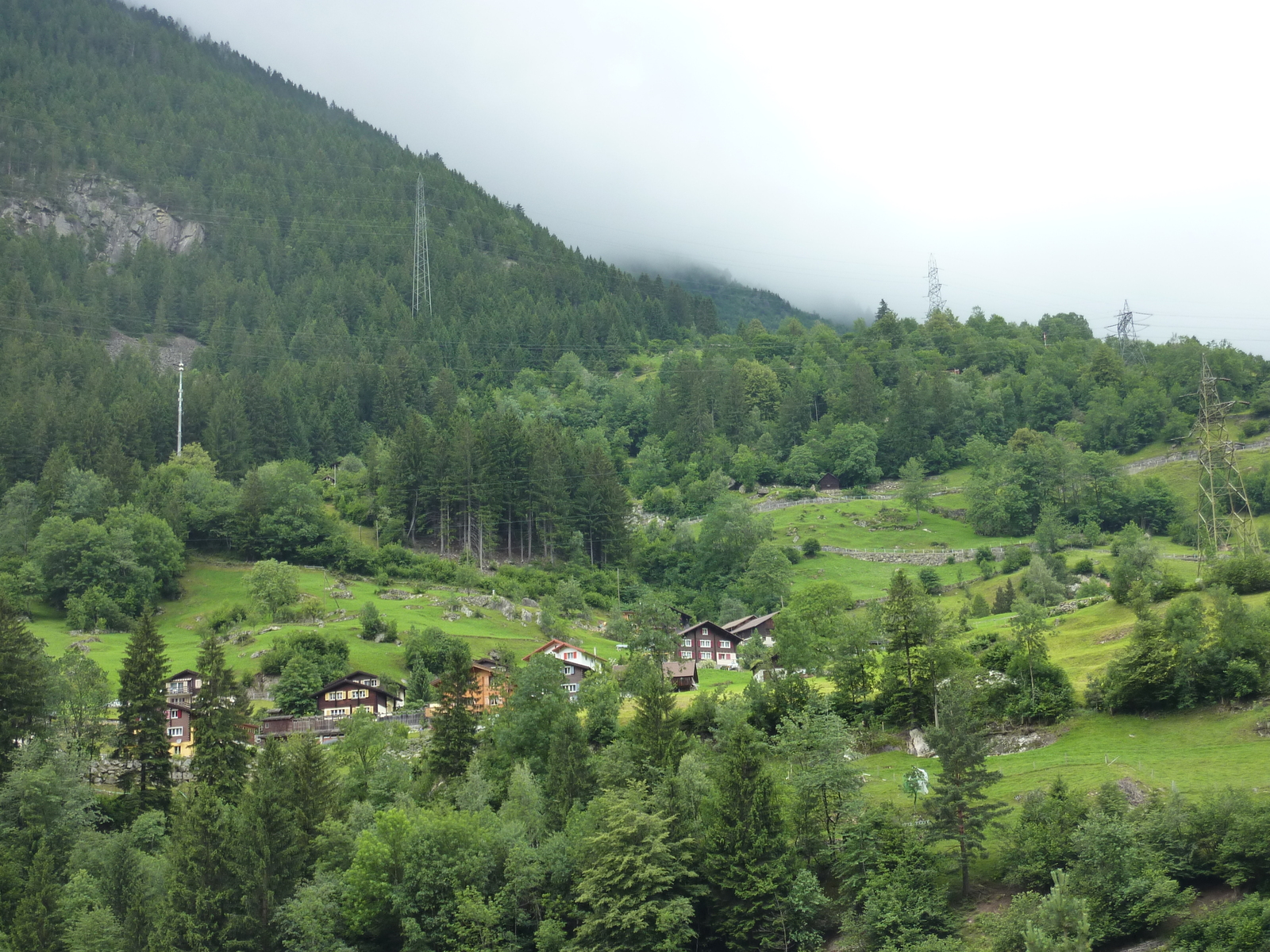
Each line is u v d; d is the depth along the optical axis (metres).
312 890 99.88
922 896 86.25
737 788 97.19
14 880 101.56
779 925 91.31
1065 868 84.94
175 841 105.38
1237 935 73.38
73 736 138.12
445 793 118.75
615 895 94.06
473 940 95.69
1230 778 93.00
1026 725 112.94
